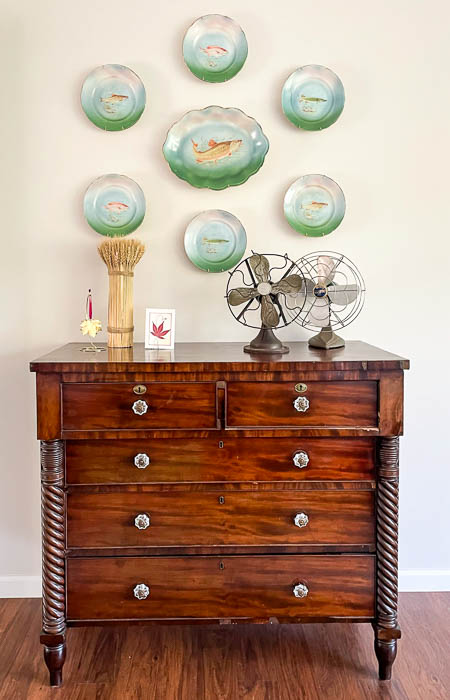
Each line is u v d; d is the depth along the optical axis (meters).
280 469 1.94
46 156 2.41
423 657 2.08
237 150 2.41
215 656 2.09
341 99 2.41
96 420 1.90
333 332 2.25
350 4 2.42
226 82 2.43
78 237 2.44
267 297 2.13
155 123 2.42
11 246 2.43
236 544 1.95
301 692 1.90
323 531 1.96
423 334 2.50
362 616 1.97
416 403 2.52
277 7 2.41
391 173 2.46
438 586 2.53
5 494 2.49
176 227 2.45
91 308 2.29
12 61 2.38
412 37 2.43
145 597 1.94
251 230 2.46
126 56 2.40
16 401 2.47
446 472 2.52
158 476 1.93
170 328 2.20
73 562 1.93
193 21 2.40
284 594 1.96
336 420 1.93
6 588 2.49
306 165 2.45
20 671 2.00
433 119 2.45
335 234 2.47
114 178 2.41
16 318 2.45
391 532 1.93
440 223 2.48
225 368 1.88
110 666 2.03
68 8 2.38
